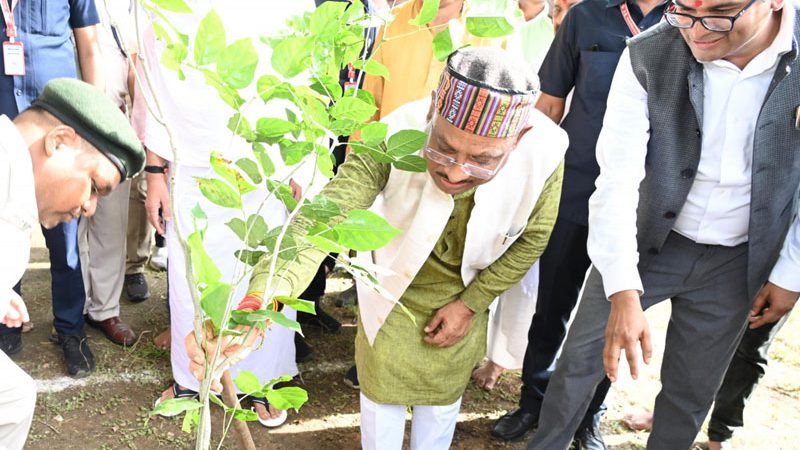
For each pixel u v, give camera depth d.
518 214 2.01
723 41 1.87
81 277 3.31
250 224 1.26
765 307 2.37
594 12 2.82
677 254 2.27
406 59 2.98
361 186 1.88
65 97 1.68
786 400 3.71
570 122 2.87
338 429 3.16
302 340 3.65
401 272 2.03
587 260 2.96
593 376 2.35
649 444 2.52
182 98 2.60
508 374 3.72
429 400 2.26
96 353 3.47
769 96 1.98
